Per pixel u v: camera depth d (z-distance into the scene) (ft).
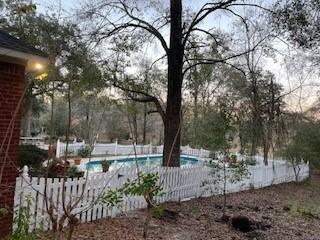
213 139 43.09
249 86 97.30
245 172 52.49
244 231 33.91
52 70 15.78
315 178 90.17
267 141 91.76
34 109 110.52
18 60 25.08
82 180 29.35
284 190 65.10
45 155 52.31
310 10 44.52
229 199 49.47
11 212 22.81
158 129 148.36
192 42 58.03
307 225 39.04
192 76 62.64
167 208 38.83
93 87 39.37
